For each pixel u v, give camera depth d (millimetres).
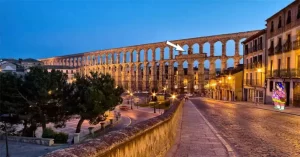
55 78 39406
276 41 52281
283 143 14859
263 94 58344
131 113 75125
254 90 64625
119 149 5703
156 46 146250
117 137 5793
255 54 64250
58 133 35875
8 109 35844
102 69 181750
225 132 18828
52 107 38625
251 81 66625
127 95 137750
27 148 28203
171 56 140000
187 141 15070
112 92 44062
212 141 15148
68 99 40125
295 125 22953
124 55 164500
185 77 145250
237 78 76312
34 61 170250
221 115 32969
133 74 159875
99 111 39219
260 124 23656
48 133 34656
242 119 28094
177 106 22406
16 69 124625
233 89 78250
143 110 80375
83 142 4887
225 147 13500
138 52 155625
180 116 28016
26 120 36969
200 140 15414
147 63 150875
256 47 63531
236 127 21562
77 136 32938
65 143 32938
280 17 50656
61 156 3871
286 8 47781
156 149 9609
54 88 37781
